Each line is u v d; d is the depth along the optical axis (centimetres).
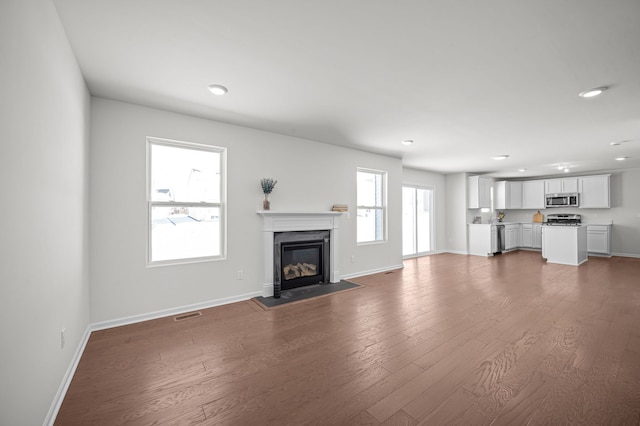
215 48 203
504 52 209
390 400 172
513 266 604
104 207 284
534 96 284
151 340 256
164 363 216
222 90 268
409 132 407
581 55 212
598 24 176
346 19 173
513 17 170
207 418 158
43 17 145
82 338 240
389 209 574
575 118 347
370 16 170
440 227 820
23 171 123
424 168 728
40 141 142
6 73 108
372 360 219
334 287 433
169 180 333
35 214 137
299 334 268
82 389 184
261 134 395
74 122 210
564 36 189
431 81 255
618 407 162
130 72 237
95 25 177
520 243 870
